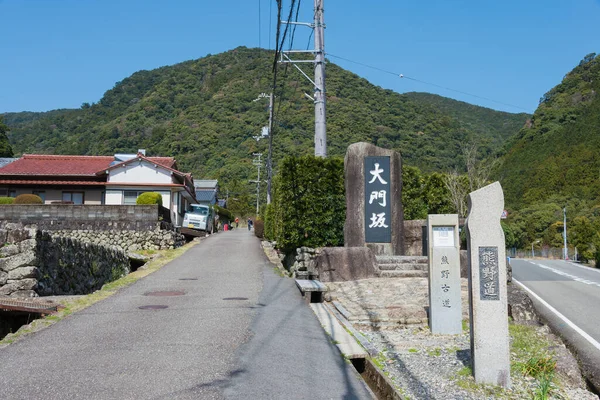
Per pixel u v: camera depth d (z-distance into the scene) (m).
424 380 5.72
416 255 15.49
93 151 77.38
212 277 13.74
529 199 58.19
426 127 62.81
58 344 6.67
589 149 54.75
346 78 68.31
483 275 5.65
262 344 6.80
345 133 53.25
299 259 14.70
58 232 22.08
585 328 9.24
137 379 5.27
